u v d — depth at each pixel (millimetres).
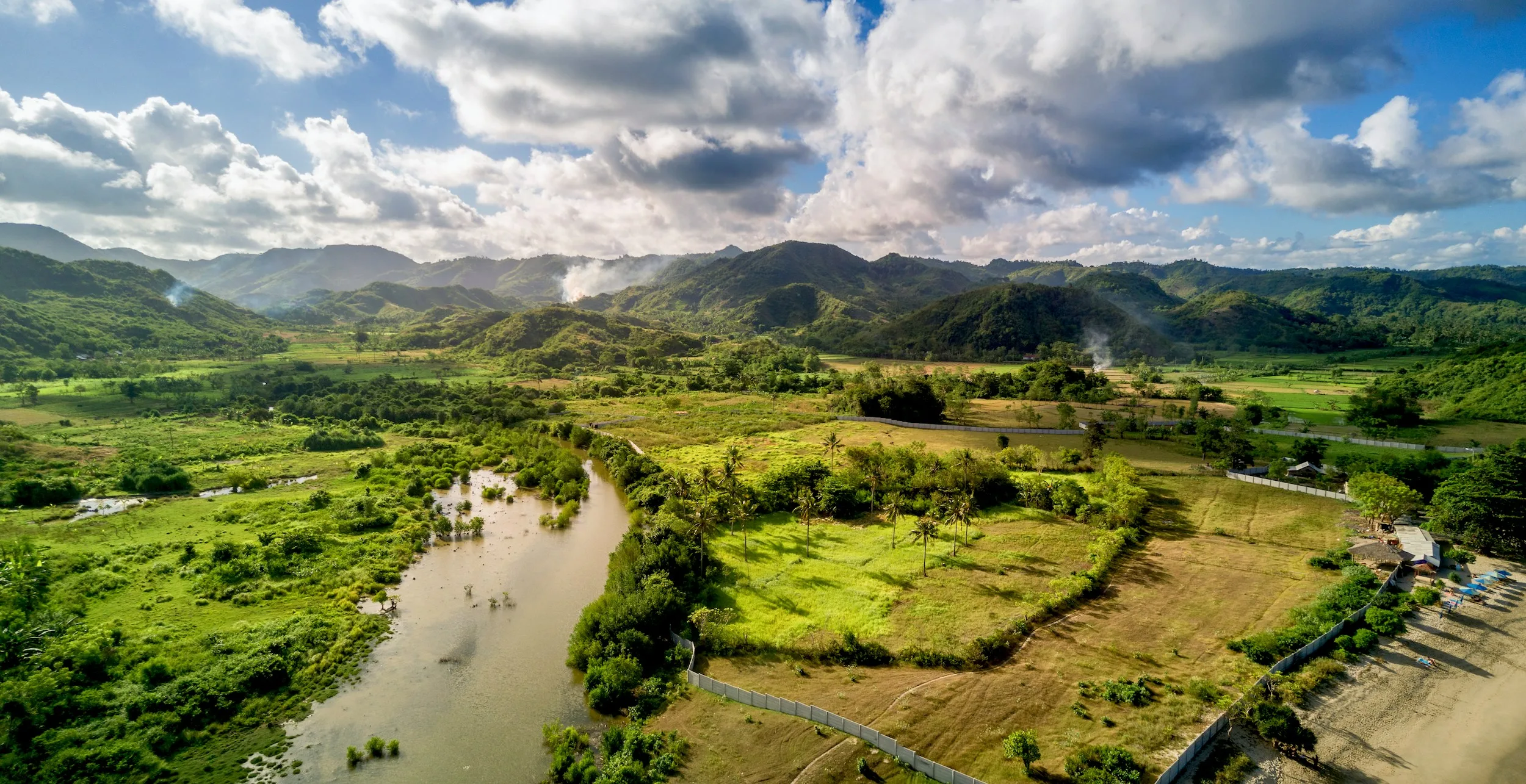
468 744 52219
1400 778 46031
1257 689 53469
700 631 65125
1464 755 48188
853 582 77188
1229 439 129125
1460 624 65875
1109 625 66562
